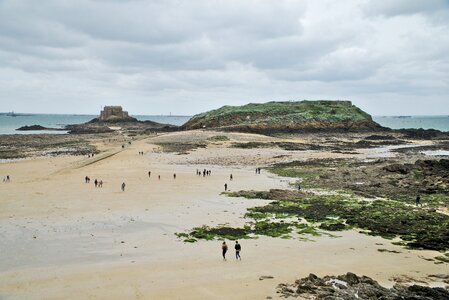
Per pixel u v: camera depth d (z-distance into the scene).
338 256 27.73
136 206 43.75
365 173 65.12
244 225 36.06
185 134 135.38
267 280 22.78
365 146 118.00
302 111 177.75
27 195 49.09
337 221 37.66
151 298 20.27
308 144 120.12
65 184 58.31
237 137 130.25
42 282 22.41
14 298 20.20
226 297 20.34
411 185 55.91
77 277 23.20
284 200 47.12
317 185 57.69
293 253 28.22
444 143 127.50
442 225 35.97
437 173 59.44
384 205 44.09
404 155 94.38
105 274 23.73
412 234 33.50
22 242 30.14
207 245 30.08
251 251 28.56
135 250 28.69
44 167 75.06
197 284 22.12
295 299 20.00
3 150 104.19
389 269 25.31
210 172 72.12
